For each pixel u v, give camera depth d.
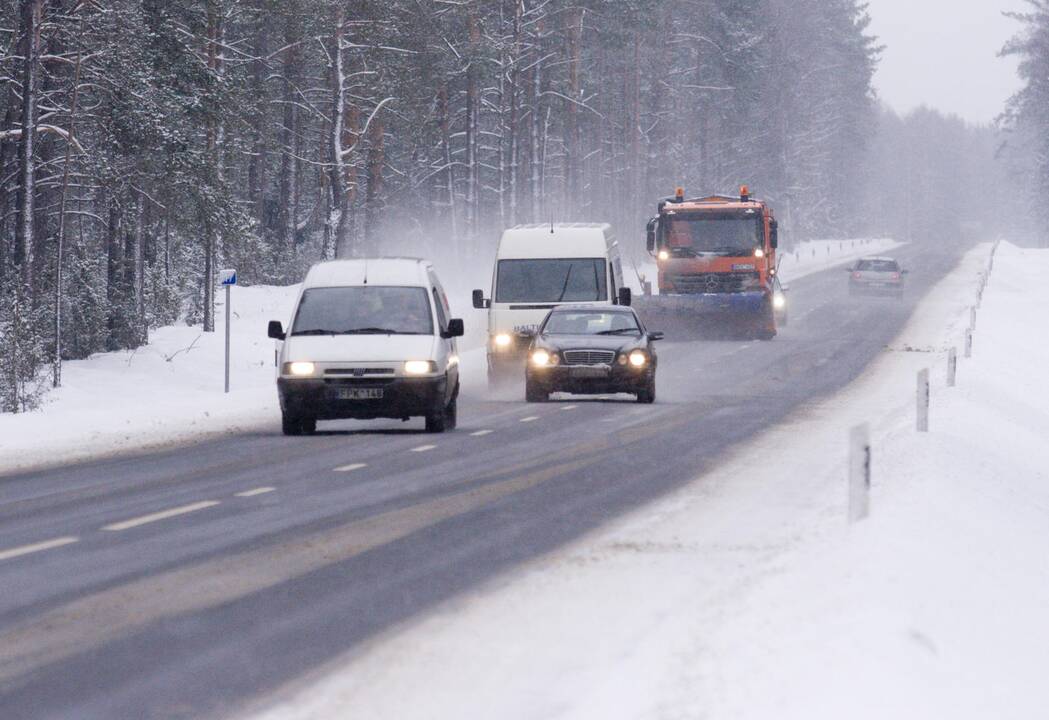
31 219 132.62
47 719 25.41
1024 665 29.98
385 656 29.75
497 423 86.19
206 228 152.75
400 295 83.69
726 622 31.48
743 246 164.38
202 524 48.12
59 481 61.47
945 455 63.94
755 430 80.62
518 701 26.30
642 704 25.69
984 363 135.12
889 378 121.75
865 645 27.97
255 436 81.25
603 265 118.31
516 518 48.75
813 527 44.66
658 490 55.66
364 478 60.22
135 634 31.91
